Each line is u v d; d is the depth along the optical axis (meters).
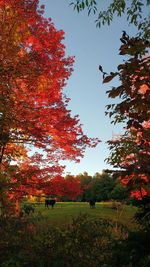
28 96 12.73
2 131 11.71
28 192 12.55
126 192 4.26
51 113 12.80
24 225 7.96
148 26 4.84
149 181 4.18
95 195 62.19
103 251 8.30
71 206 45.78
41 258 7.98
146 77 3.99
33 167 13.68
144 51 4.00
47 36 12.86
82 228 9.00
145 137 4.21
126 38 4.02
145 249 5.56
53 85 13.05
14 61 11.59
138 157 4.32
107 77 4.06
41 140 12.89
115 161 5.21
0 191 9.23
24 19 12.09
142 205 6.17
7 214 7.98
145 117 4.08
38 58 12.39
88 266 8.35
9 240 7.67
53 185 12.95
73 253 8.50
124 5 5.58
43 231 8.72
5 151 12.45
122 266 5.59
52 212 35.28
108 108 4.18
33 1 12.23
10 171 10.09
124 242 5.82
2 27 11.67
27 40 12.74
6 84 11.46
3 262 7.32
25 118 12.22
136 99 4.01
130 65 3.93
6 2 11.77
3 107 11.04
